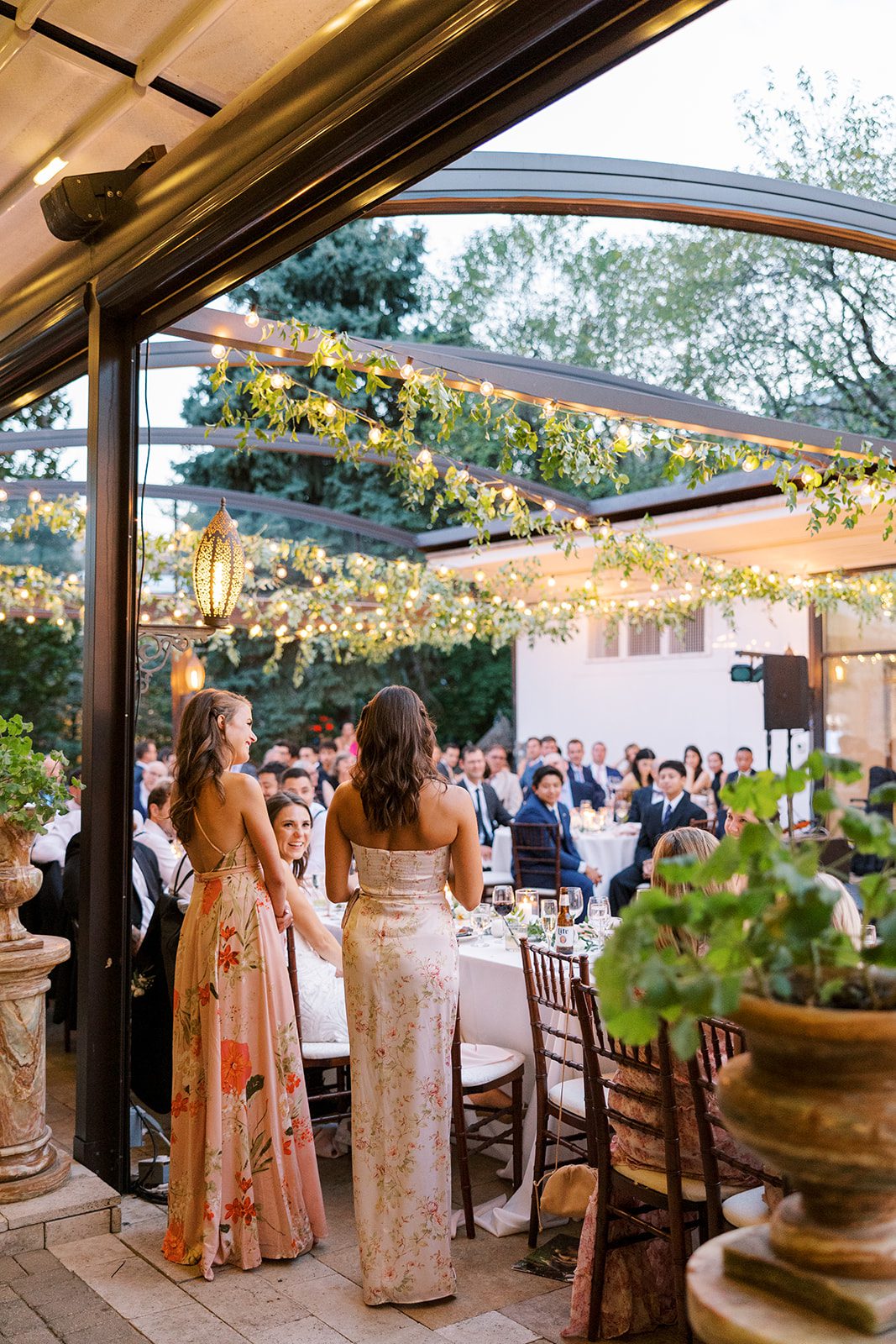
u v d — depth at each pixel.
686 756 11.52
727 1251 1.24
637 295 18.50
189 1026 3.39
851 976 1.25
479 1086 3.62
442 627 10.94
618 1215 2.88
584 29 2.49
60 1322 2.99
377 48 2.80
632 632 14.38
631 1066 2.89
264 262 3.64
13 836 3.68
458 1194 3.85
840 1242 1.16
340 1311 3.06
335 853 3.27
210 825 3.40
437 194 4.09
